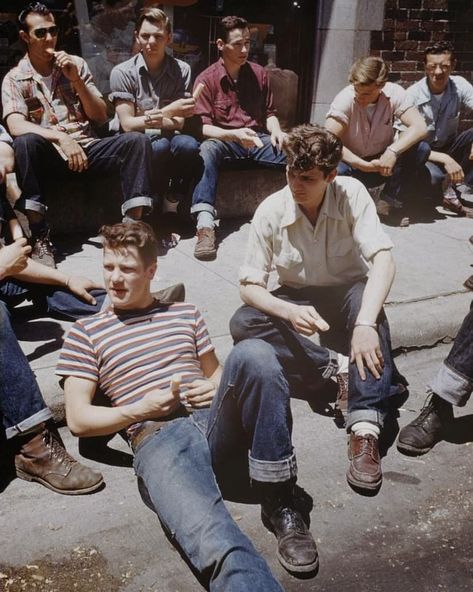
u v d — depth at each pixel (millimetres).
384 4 6199
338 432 3164
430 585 2365
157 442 2418
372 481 2773
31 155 4059
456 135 6039
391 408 3389
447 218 5727
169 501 2264
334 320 3287
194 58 6227
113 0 5801
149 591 2285
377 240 3014
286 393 2391
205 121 4969
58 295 3494
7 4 5648
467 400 3195
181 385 2566
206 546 2146
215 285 4137
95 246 4660
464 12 6570
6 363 2658
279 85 6383
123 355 2574
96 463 2887
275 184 5523
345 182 3074
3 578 2312
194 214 4711
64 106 4531
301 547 2393
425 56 5699
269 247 3139
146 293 2646
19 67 4426
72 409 2525
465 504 2775
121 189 4812
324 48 6301
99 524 2562
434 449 3113
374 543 2543
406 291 4164
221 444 2512
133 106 4699
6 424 2705
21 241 2990
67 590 2281
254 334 3148
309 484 2826
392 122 5266
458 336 3037
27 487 2736
